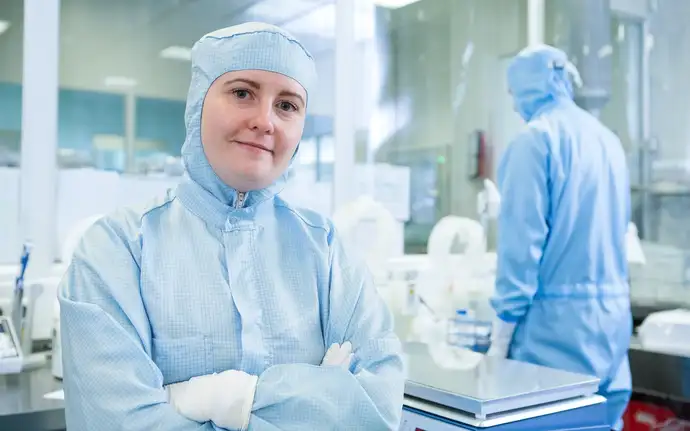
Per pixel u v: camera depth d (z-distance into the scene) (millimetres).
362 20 2732
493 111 3037
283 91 954
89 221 1931
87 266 902
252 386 873
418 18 2869
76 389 846
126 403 830
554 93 1953
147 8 2236
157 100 2266
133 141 2230
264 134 938
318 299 1030
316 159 2650
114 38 2186
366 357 992
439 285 2336
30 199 2057
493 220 2770
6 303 1931
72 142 2137
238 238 988
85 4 2133
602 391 1846
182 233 976
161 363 907
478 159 2988
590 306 1811
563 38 3031
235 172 939
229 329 930
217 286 944
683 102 2695
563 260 1825
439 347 1576
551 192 1795
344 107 2688
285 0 2533
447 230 2404
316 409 870
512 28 3068
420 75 2883
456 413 1134
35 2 2041
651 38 2791
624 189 1950
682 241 2674
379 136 2791
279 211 1073
